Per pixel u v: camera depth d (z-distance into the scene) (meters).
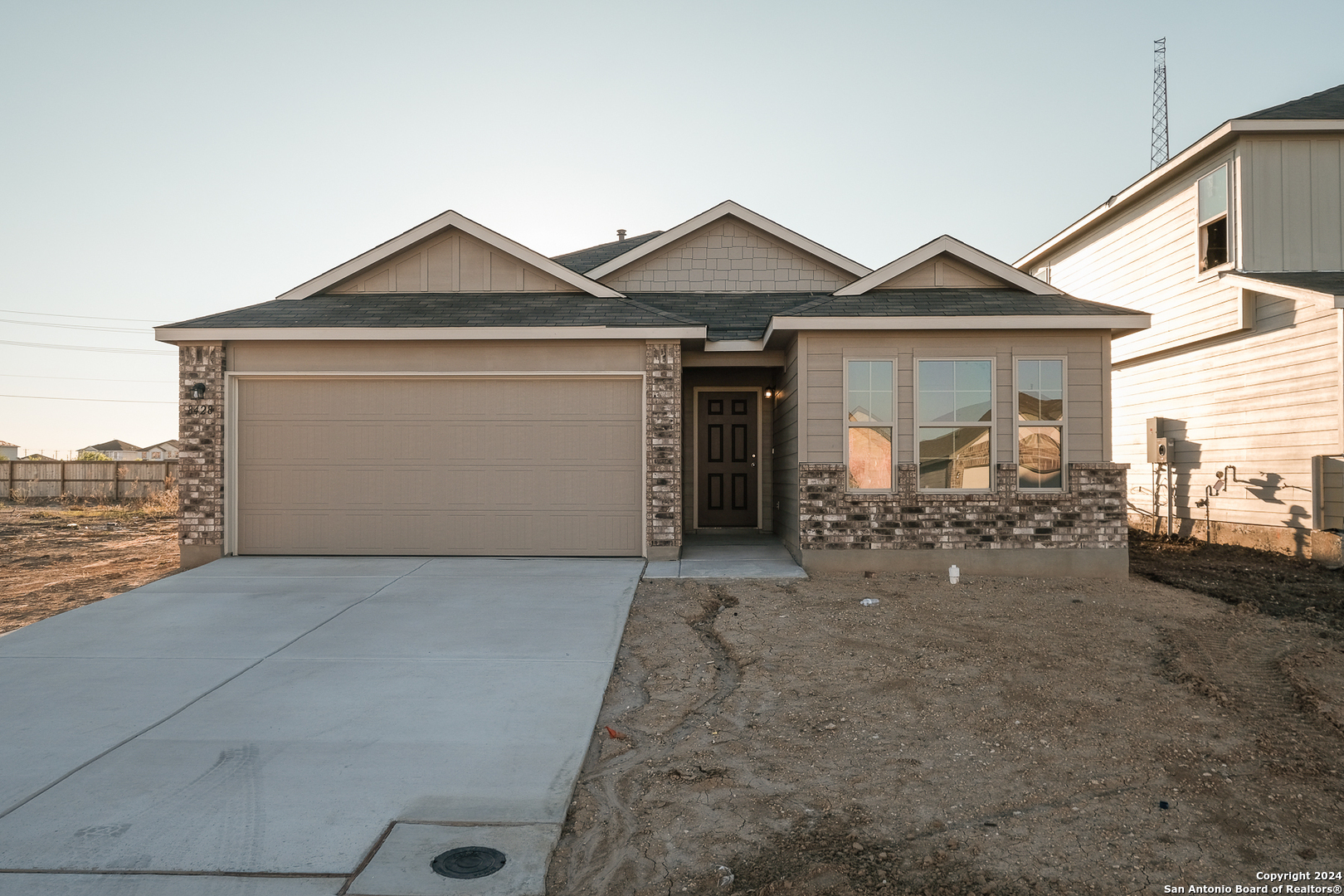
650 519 10.14
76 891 3.13
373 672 5.88
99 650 6.38
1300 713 5.25
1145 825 3.74
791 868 3.40
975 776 4.27
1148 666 6.14
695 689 5.70
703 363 11.59
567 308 10.74
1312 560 11.00
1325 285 10.59
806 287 13.13
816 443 9.79
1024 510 9.57
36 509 21.73
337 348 10.23
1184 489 13.86
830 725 4.98
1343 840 3.62
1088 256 16.91
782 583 8.93
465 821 3.73
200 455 10.18
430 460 10.28
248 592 8.29
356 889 3.18
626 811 3.94
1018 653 6.39
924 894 3.21
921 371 9.76
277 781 4.13
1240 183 11.93
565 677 5.78
